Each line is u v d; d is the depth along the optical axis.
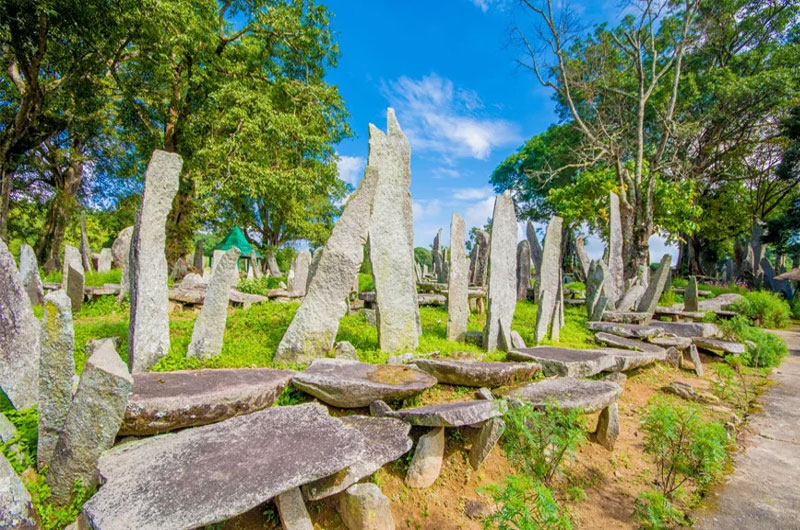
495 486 2.63
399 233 5.18
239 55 15.38
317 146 16.14
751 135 19.48
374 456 2.74
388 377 3.75
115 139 18.88
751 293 13.61
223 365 4.09
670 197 12.69
